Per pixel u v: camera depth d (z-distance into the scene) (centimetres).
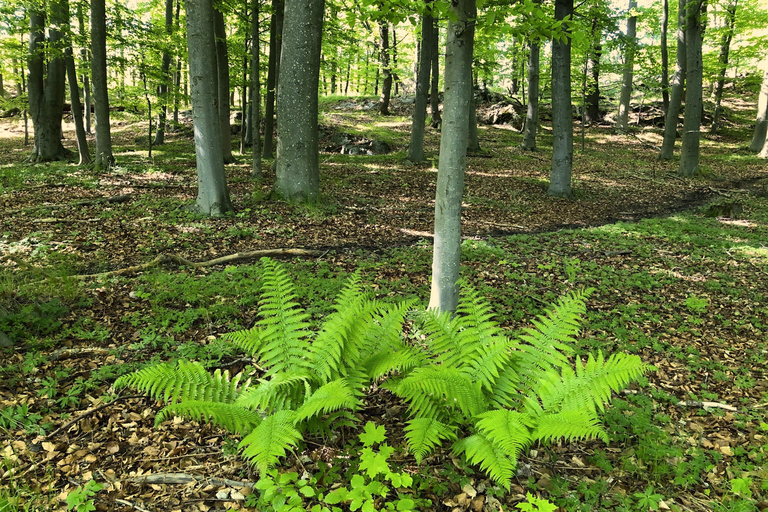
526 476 296
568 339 340
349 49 1812
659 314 599
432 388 282
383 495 247
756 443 339
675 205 1414
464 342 349
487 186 1525
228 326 488
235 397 316
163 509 259
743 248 921
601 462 304
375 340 350
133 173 1403
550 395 306
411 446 271
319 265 704
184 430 327
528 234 1018
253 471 288
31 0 1410
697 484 295
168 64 1958
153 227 852
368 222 1018
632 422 347
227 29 2284
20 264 564
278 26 1608
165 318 492
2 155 1859
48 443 307
